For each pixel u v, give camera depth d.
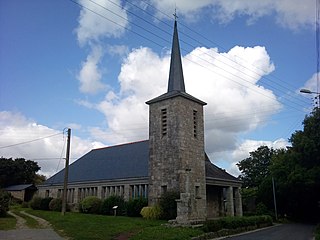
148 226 19.31
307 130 33.38
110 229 18.05
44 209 36.41
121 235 16.50
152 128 26.92
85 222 21.17
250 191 53.06
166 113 26.16
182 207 21.03
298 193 36.62
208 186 29.45
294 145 35.16
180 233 16.66
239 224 22.38
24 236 16.08
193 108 26.78
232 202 29.98
